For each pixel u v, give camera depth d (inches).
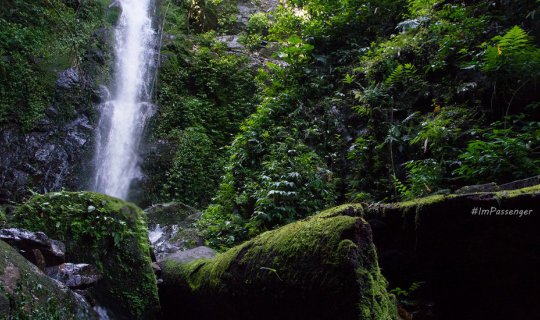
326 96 271.3
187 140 383.2
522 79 173.9
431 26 224.5
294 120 260.7
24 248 93.7
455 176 170.6
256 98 411.8
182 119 406.6
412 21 239.3
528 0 194.2
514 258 86.1
